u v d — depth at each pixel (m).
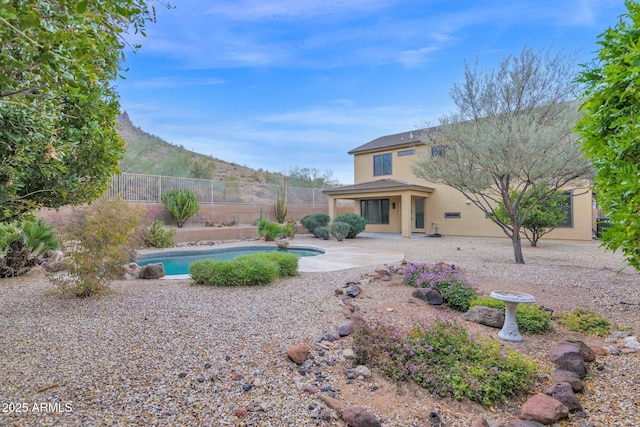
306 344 3.95
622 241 3.38
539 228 14.26
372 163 23.67
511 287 7.00
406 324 4.74
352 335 4.27
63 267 8.52
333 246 15.24
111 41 2.25
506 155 8.73
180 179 18.61
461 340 3.62
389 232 22.94
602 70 3.24
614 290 6.69
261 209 22.45
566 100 9.72
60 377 3.09
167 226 17.36
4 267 7.89
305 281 7.69
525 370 3.19
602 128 3.36
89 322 4.65
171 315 5.02
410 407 2.83
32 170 3.32
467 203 19.53
